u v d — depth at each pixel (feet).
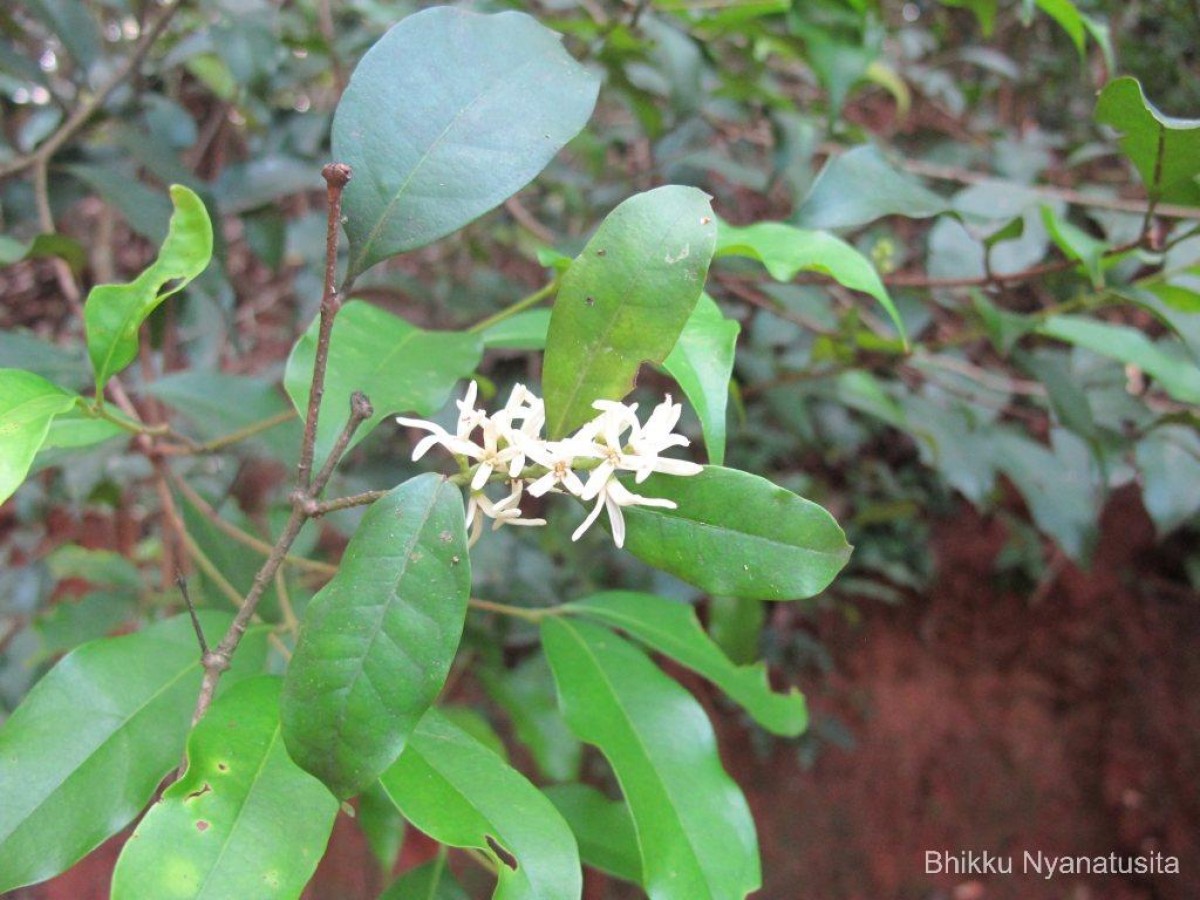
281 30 1.60
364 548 0.58
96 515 2.35
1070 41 2.25
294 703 0.56
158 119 1.50
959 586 2.92
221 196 1.46
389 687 0.56
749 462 1.98
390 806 0.97
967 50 2.03
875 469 2.43
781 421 1.58
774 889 2.71
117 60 1.74
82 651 0.72
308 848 0.58
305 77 1.75
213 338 1.83
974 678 2.94
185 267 0.67
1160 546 2.88
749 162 1.78
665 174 1.62
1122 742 2.88
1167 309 1.07
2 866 0.63
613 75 1.39
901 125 2.25
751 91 1.39
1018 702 2.94
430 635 0.57
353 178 0.64
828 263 0.80
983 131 2.09
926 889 2.78
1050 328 1.11
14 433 0.60
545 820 0.64
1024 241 1.31
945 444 1.43
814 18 1.14
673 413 0.61
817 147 1.60
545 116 0.68
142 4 1.40
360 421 0.60
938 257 1.33
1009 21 2.30
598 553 1.86
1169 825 2.79
